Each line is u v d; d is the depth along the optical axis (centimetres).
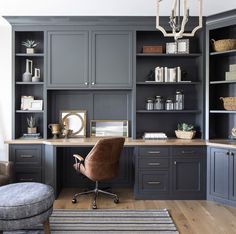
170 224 279
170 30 371
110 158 332
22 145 361
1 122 403
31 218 225
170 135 406
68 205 335
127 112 407
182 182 355
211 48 370
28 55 372
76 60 372
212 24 358
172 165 354
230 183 329
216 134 388
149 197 356
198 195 356
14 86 372
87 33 370
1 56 399
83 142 348
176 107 387
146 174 355
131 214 305
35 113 404
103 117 407
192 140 365
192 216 302
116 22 367
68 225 277
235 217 299
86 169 334
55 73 372
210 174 349
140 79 403
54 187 355
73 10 338
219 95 384
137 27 369
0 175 316
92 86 372
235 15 336
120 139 329
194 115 404
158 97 391
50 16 357
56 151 358
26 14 351
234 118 374
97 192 352
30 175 362
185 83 372
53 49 371
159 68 378
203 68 371
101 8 332
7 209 217
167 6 325
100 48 371
